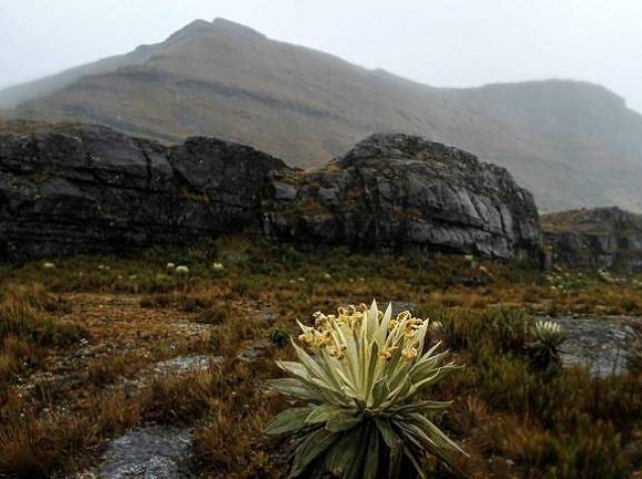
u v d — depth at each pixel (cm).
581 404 472
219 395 500
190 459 399
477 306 1320
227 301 1128
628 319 1128
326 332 306
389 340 311
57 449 386
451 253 2350
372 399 292
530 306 1370
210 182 2066
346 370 314
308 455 289
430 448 296
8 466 367
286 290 1388
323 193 2294
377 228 2238
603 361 750
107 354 654
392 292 1505
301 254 2023
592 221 4653
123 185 1789
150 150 1956
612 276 3669
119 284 1244
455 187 2548
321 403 317
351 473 282
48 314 795
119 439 420
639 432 426
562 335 641
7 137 1666
